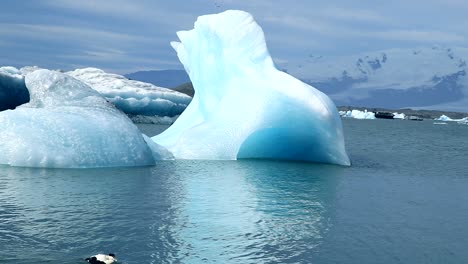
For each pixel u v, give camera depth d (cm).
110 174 1379
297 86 1831
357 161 2203
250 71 1938
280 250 760
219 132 1858
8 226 828
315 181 1449
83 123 1517
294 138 1858
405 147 3369
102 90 3922
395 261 735
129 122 1652
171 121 4384
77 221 875
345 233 872
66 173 1352
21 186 1161
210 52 2111
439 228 943
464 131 6794
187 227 865
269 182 1388
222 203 1076
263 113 1816
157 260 692
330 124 1817
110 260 671
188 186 1270
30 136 1453
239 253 737
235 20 2072
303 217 977
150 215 940
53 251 712
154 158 1720
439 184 1542
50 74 1708
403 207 1134
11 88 3347
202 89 2144
